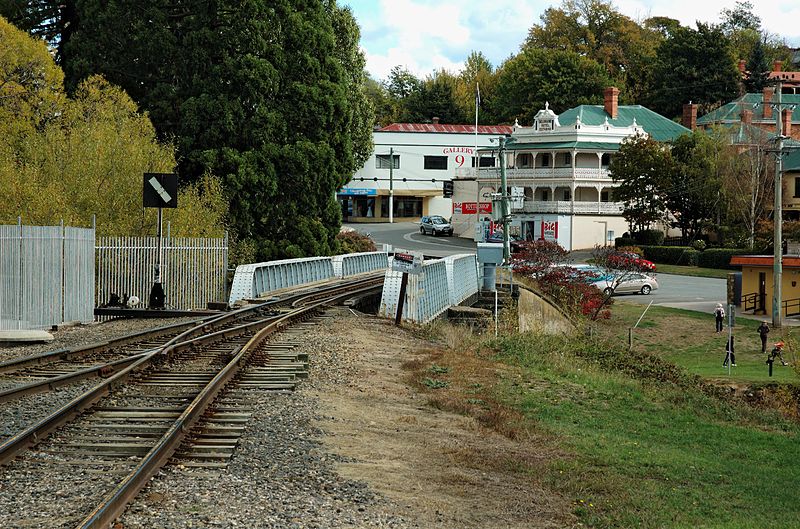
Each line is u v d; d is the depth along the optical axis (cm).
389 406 1518
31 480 897
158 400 1349
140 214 3559
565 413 1734
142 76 4869
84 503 823
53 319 2645
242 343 2075
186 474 948
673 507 1117
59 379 1459
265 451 1088
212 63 4759
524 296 3822
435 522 911
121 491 808
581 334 3591
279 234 4812
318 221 4888
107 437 1088
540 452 1341
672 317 4906
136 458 1002
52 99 4038
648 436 1669
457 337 2706
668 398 2284
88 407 1257
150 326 2583
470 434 1385
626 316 4953
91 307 2906
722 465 1479
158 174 2958
